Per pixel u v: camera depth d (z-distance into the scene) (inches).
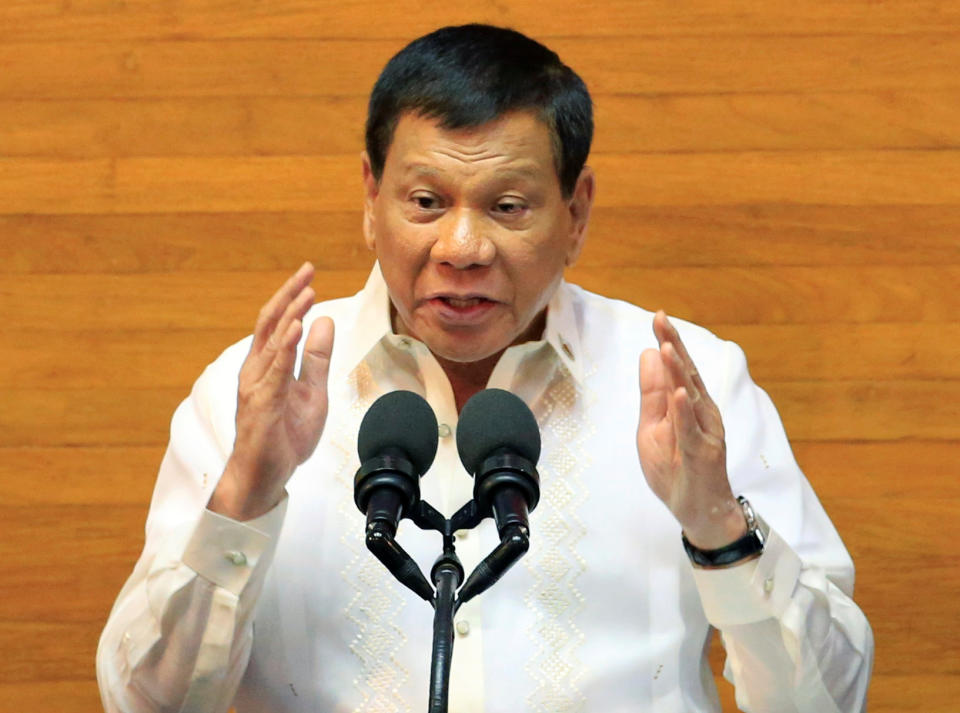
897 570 380.8
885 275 386.9
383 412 184.4
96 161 385.4
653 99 388.8
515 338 249.4
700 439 204.7
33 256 383.2
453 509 247.1
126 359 382.0
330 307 275.6
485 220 219.0
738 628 223.6
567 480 251.3
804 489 259.3
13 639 376.5
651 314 274.7
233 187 386.3
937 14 390.6
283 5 389.4
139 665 221.9
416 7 390.0
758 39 389.4
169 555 222.5
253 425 206.1
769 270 386.6
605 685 240.4
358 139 388.2
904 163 387.9
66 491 379.2
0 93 385.4
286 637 245.3
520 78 217.6
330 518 248.7
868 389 384.5
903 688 378.3
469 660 237.8
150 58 387.5
